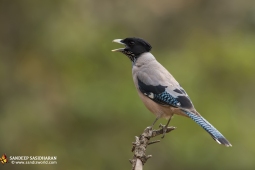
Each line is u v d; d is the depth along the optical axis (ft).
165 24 67.72
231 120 51.96
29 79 53.26
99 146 51.44
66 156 51.31
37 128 51.55
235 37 61.05
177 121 50.37
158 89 33.86
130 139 50.96
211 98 53.47
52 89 53.16
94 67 53.78
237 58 56.65
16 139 50.93
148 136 28.96
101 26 58.03
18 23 54.08
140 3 66.49
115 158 51.11
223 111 52.29
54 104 52.60
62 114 52.13
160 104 33.68
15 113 51.60
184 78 54.85
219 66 56.70
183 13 68.64
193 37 64.44
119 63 54.29
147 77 34.55
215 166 49.75
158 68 35.19
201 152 49.85
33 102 52.44
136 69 35.42
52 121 52.08
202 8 69.62
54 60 53.67
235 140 50.80
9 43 53.88
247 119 53.83
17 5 54.03
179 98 33.27
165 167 50.67
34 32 54.03
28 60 53.67
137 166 26.73
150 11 67.10
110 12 63.87
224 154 49.96
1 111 51.78
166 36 67.10
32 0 54.08
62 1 55.01
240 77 56.34
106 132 51.47
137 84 34.94
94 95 51.44
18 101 52.21
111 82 52.95
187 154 49.98
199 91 53.88
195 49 60.03
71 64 53.62
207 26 68.44
